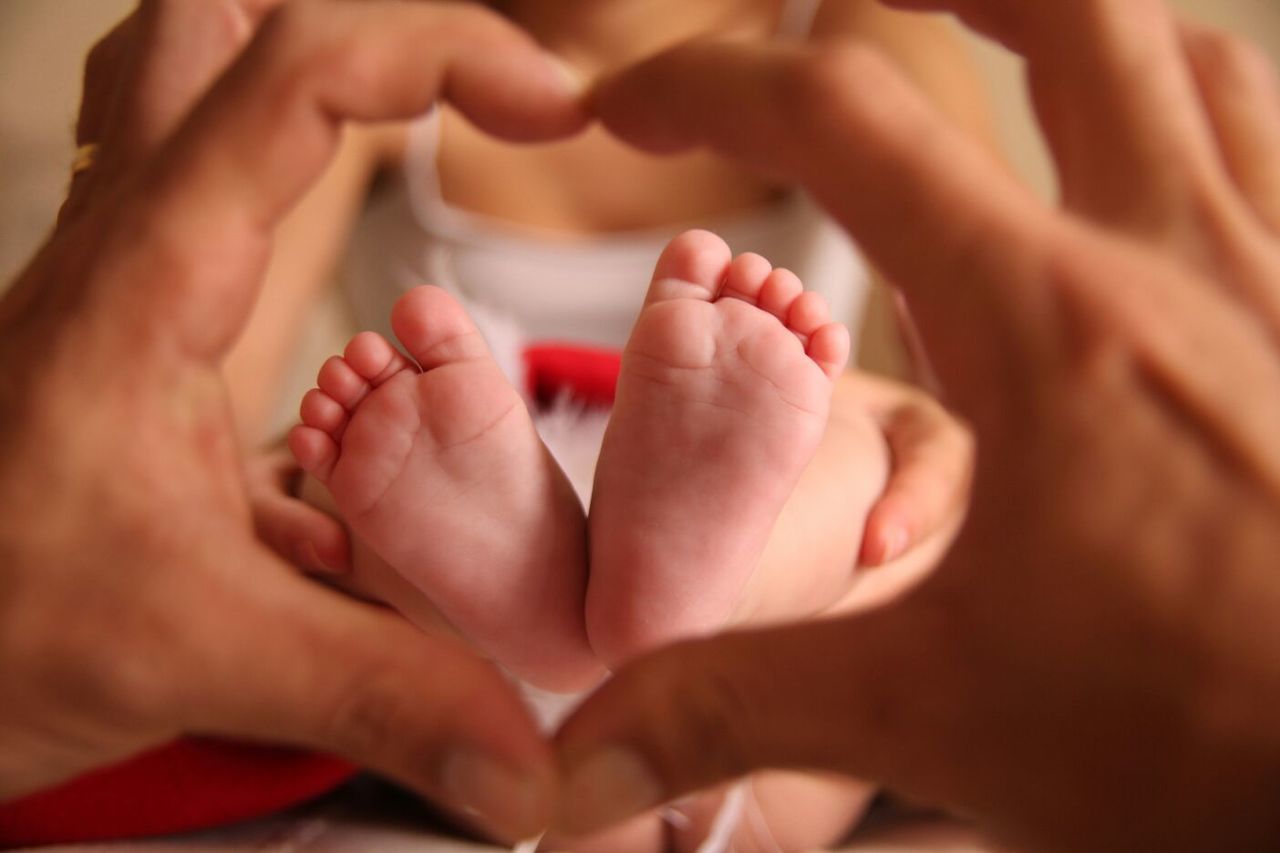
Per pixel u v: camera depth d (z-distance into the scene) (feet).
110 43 1.19
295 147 1.06
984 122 2.02
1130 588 0.88
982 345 0.91
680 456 1.13
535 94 1.15
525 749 0.94
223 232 1.03
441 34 1.13
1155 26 0.95
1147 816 0.89
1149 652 0.88
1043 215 0.92
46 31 1.97
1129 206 0.92
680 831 1.28
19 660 0.96
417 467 1.12
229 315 1.03
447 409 1.11
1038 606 0.89
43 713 0.98
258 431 1.76
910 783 0.93
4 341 1.01
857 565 1.30
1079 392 0.90
